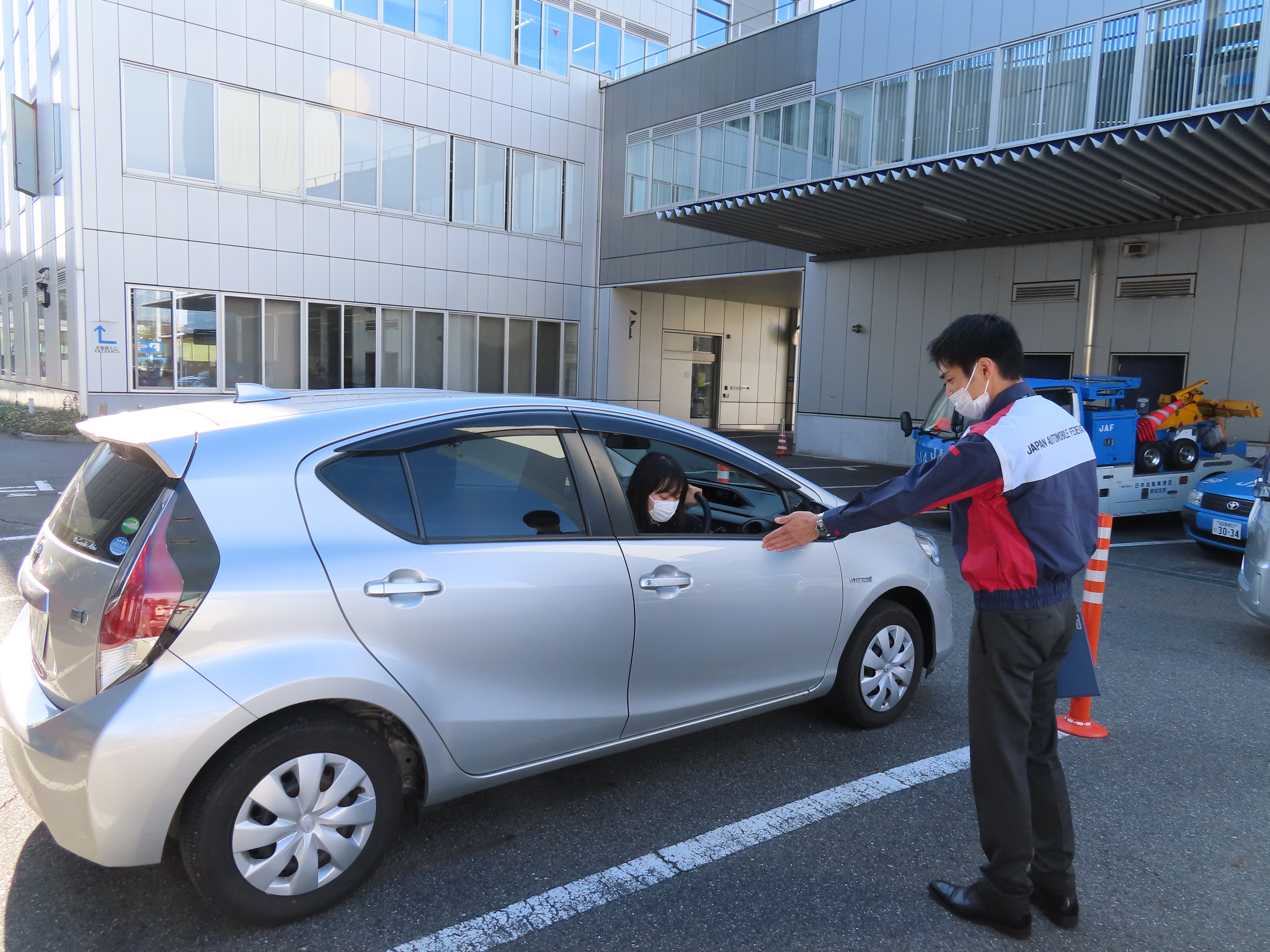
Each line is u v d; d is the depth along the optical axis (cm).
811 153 1644
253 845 243
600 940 255
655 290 2342
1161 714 455
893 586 403
